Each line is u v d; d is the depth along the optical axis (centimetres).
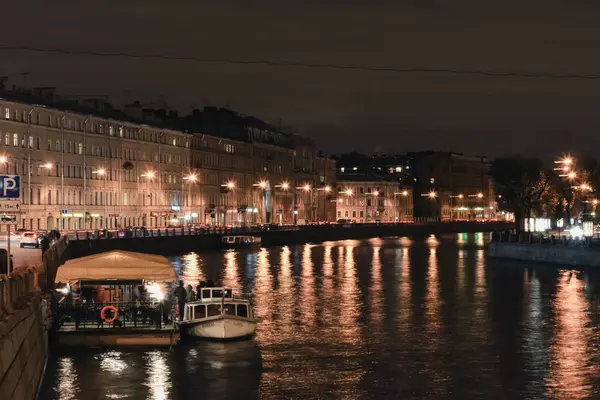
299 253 17800
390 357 5906
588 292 9675
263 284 10688
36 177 16400
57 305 5888
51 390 4878
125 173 19638
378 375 5394
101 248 13362
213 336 6244
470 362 5772
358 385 5166
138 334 5803
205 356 5784
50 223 16788
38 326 4944
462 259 15588
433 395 4969
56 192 17062
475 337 6669
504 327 7138
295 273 12444
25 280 4838
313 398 4897
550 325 7256
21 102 16000
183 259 15250
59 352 5688
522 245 14662
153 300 6134
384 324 7262
